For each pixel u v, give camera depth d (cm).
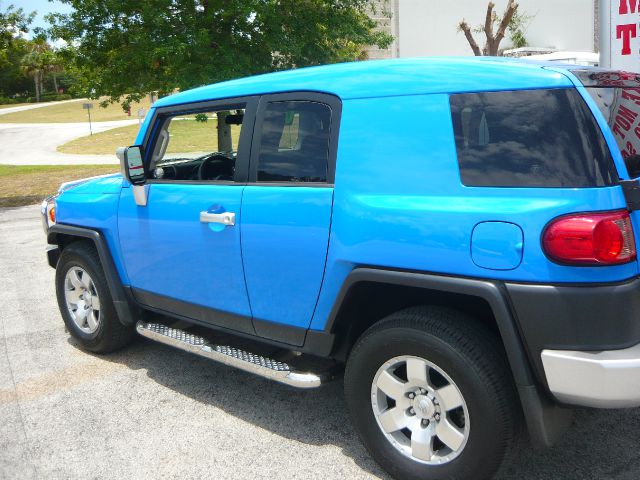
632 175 249
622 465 292
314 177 305
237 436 340
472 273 248
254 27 1382
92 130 4888
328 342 306
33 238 1009
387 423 283
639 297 234
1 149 3834
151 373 432
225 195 340
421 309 272
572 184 232
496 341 259
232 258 339
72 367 447
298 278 309
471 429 254
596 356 228
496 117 252
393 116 278
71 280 468
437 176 262
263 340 340
